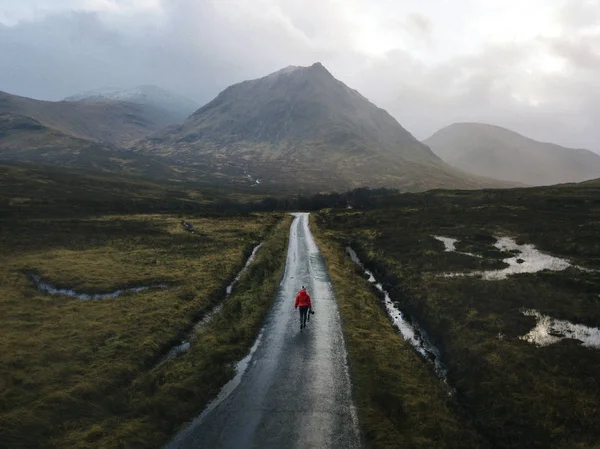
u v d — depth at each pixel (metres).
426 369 20.64
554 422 15.01
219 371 18.30
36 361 19.67
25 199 93.12
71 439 13.06
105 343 22.58
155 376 18.02
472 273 40.06
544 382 18.06
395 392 16.92
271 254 51.62
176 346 23.75
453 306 30.09
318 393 16.59
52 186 123.19
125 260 47.59
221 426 14.11
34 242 56.81
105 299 31.95
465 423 15.88
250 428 13.95
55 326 25.23
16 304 30.00
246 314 27.81
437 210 84.44
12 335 23.25
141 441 12.96
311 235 74.19
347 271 44.28
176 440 13.31
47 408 15.02
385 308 33.19
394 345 22.88
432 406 16.16
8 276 38.69
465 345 22.97
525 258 45.09
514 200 87.44
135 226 73.88
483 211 77.44
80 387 16.80
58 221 71.50
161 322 26.41
